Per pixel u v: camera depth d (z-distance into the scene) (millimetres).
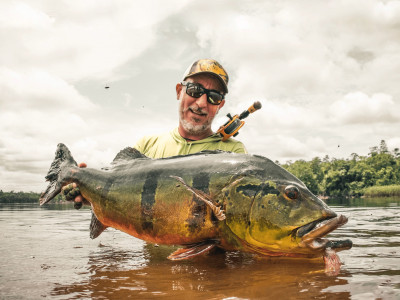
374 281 486
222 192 695
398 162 24859
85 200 879
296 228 648
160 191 736
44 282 530
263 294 445
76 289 492
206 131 1071
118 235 1073
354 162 24094
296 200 665
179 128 1089
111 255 753
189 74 1022
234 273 569
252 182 690
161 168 761
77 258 718
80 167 884
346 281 491
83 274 579
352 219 1533
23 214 2295
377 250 737
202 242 712
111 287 499
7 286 510
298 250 658
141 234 760
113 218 801
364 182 22562
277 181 686
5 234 1116
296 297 427
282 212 661
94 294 467
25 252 789
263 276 541
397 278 503
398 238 921
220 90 1045
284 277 529
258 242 680
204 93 1012
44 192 928
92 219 872
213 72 1010
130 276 562
